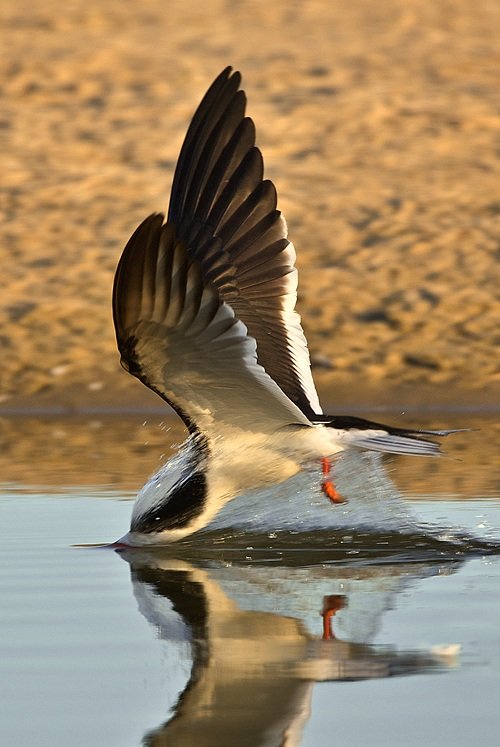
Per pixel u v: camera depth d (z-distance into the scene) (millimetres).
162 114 29203
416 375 19984
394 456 14922
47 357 20500
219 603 8961
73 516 11695
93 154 27344
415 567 10125
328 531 11070
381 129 28469
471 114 29094
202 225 9781
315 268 22750
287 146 27703
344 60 32344
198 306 8219
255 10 37250
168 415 18766
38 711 6875
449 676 7352
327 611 8719
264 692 7152
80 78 31125
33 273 22797
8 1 37625
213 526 10930
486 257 23031
